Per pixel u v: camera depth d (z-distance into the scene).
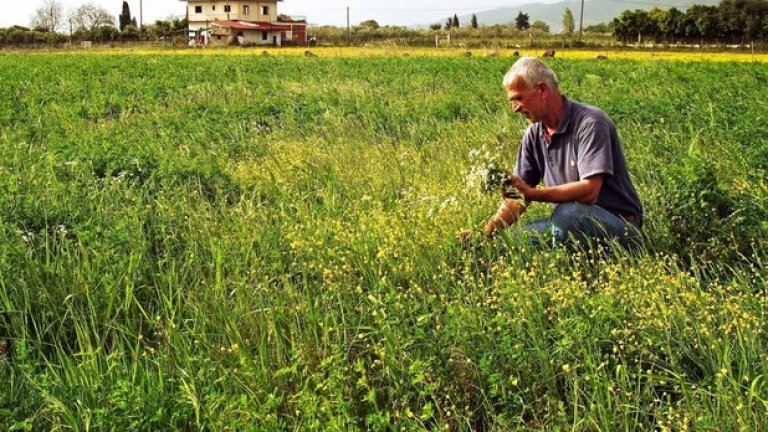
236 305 5.24
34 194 7.55
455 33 87.94
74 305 5.47
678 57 47.00
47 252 5.84
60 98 18.06
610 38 78.81
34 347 4.93
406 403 4.16
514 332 4.54
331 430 3.64
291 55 49.06
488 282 5.53
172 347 4.83
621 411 3.95
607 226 5.94
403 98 17.25
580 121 6.07
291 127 13.05
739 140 9.98
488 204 6.71
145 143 10.62
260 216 7.08
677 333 4.55
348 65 31.42
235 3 102.50
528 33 87.38
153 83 21.91
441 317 4.84
